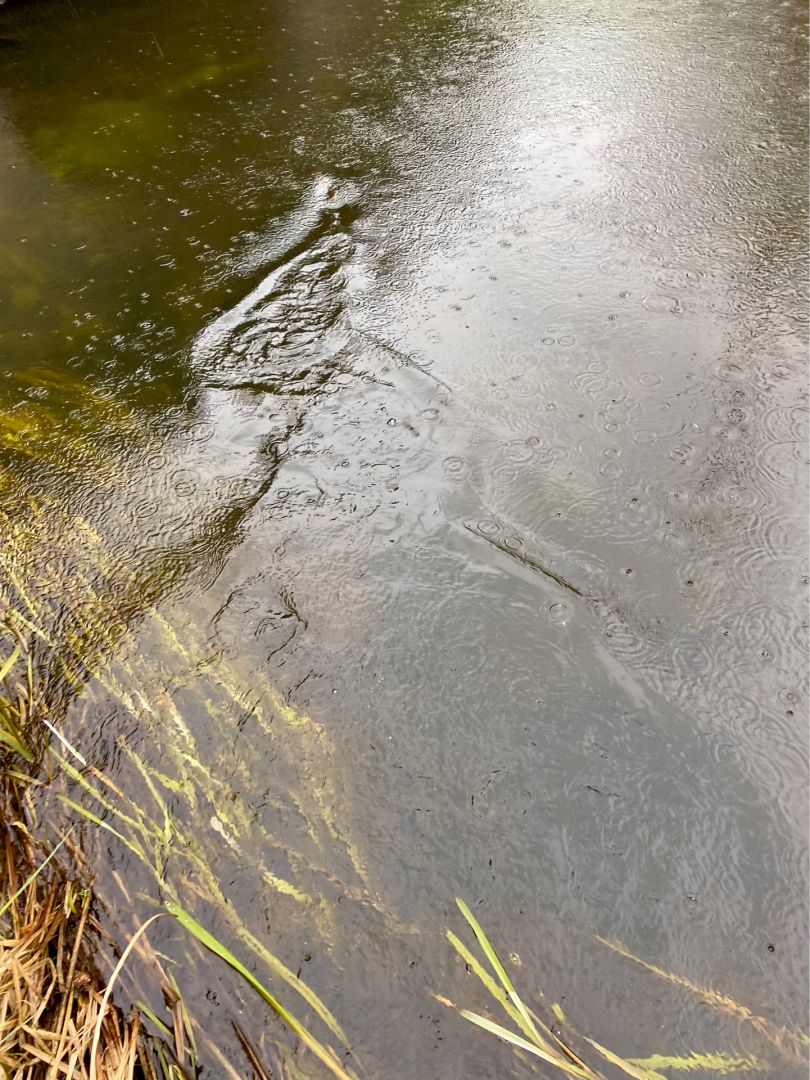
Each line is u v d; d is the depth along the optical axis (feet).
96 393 6.04
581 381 5.70
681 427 5.31
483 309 6.38
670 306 6.21
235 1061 3.07
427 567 4.75
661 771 3.81
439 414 5.61
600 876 3.50
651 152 7.88
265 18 11.56
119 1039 3.04
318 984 3.24
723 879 3.46
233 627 4.54
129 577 4.85
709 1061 2.97
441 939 3.35
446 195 7.63
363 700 4.16
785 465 5.01
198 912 3.45
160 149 8.85
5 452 5.65
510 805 3.74
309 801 3.79
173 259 7.25
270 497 5.23
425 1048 3.07
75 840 3.74
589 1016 3.11
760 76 8.81
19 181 8.55
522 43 10.02
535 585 4.60
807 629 4.25
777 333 5.87
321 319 6.48
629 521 4.84
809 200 7.06
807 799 3.67
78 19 12.14
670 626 4.34
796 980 3.17
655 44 9.65
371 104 9.16
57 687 4.31
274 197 7.89
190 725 4.10
